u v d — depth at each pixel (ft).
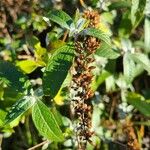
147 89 1.50
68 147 1.28
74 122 1.21
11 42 1.29
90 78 1.02
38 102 0.93
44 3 1.32
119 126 1.38
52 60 0.94
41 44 1.32
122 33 1.36
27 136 1.31
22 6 1.31
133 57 1.23
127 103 1.42
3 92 1.11
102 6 1.28
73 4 1.33
